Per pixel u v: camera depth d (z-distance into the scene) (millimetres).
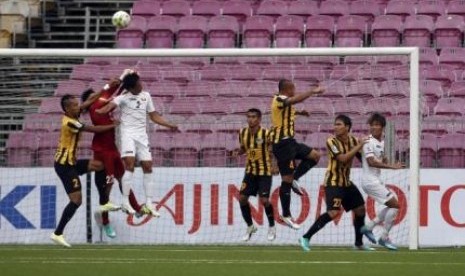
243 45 60156
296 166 43531
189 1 64125
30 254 36594
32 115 46969
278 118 40719
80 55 42688
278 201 44188
